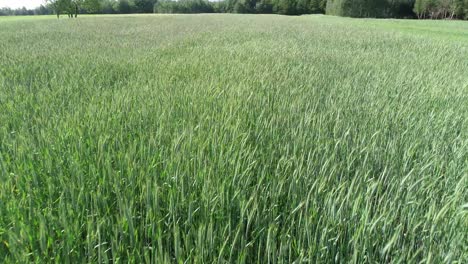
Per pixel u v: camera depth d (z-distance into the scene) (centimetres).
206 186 182
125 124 284
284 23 2902
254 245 159
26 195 180
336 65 722
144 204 180
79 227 159
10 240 131
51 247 148
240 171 210
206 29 1995
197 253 134
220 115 327
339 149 264
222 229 158
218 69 608
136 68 639
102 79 524
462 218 171
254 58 755
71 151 234
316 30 1991
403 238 166
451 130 335
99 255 128
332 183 206
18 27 2341
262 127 299
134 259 136
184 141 251
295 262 137
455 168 243
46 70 609
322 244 145
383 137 296
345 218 163
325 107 388
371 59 825
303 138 265
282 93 437
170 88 442
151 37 1406
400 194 196
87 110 333
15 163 213
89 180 195
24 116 313
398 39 1438
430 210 168
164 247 155
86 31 1850
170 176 197
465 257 151
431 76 596
